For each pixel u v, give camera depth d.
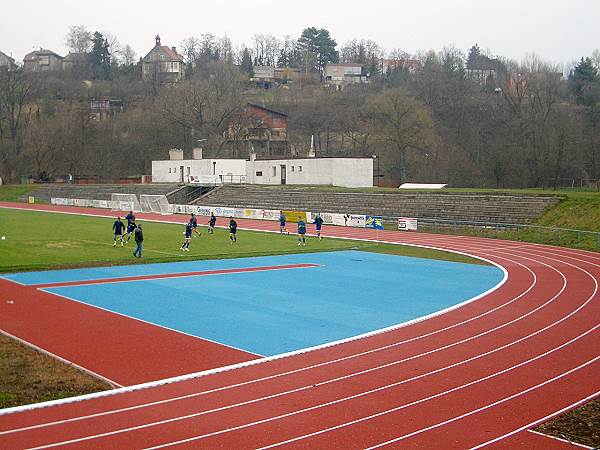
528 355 18.44
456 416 13.65
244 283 30.66
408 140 93.50
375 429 12.84
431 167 94.69
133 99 141.62
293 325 22.09
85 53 196.75
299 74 189.62
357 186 78.31
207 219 65.44
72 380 15.42
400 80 148.62
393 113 93.88
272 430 12.64
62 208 79.94
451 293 28.84
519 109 103.88
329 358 17.89
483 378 16.23
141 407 13.73
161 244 44.31
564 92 124.31
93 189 93.31
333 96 135.00
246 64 190.12
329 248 44.91
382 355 18.25
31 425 12.59
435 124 107.06
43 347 18.44
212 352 18.38
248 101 129.75
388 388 15.34
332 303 26.20
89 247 41.44
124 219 63.56
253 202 74.50
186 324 21.91
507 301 26.78
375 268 36.59
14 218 62.50
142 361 17.30
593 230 47.78
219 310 24.38
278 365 17.14
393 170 99.31
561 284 31.03
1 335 19.61
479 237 51.91
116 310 23.92
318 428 12.80
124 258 37.09
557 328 21.83
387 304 26.14
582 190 73.69
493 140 98.75
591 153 86.06
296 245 46.00
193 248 42.78
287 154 116.94
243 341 19.75
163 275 32.38
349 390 15.14
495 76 161.00
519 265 37.81
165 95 127.19
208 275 32.75
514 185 88.62
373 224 56.94
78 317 22.55
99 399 14.19
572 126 89.75
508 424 13.27
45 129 116.25
